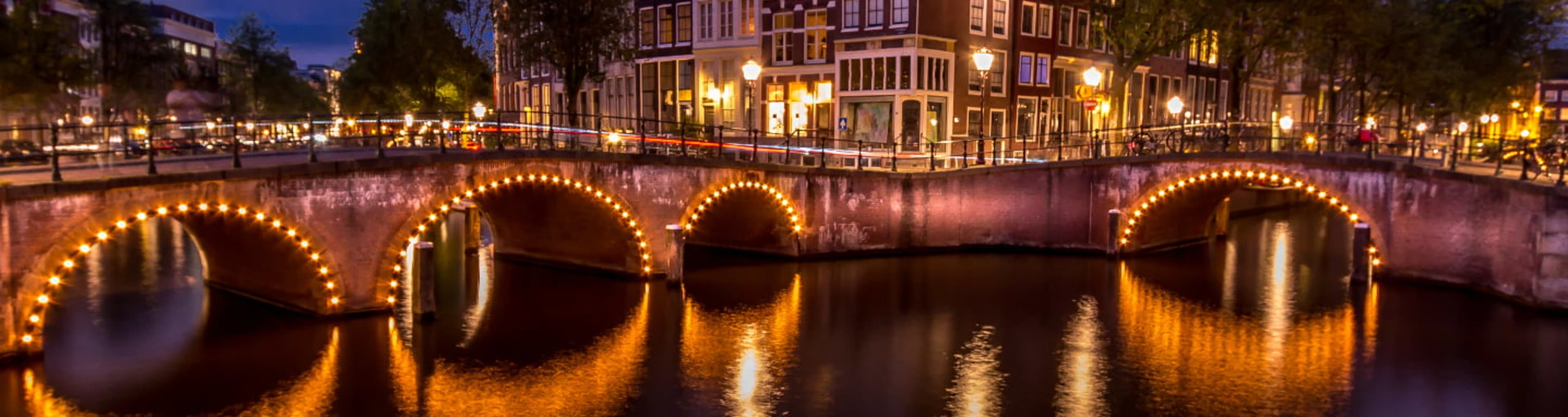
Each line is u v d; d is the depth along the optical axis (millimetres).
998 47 39688
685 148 27672
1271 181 27453
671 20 44000
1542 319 21062
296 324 20016
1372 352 18609
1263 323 21078
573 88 35250
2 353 16578
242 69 66500
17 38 34344
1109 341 19469
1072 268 27906
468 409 15164
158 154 24984
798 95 40125
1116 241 29359
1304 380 16891
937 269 27516
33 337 16938
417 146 25797
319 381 16406
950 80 37531
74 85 38250
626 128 46000
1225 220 35344
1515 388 16422
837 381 16766
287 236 19391
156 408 14844
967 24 38219
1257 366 17719
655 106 44938
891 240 30016
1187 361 18125
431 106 48188
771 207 29016
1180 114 49344
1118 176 29578
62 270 16812
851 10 37906
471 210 30453
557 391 16109
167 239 33406
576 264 27719
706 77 42625
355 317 20562
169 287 23953
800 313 21828
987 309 22438
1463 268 24266
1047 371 17406
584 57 35000
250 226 19859
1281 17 35812
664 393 16047
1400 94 42969
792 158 37281
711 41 41844
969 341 19531
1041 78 41938
